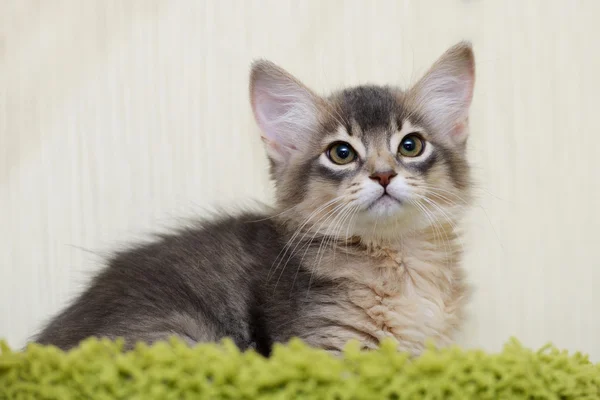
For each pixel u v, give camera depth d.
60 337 0.49
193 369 0.42
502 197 0.62
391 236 0.51
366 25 0.62
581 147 0.62
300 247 0.51
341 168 0.51
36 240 0.63
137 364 0.42
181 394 0.42
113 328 0.49
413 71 0.62
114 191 0.62
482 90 0.62
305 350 0.43
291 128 0.53
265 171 0.62
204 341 0.49
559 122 0.62
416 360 0.43
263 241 0.52
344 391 0.41
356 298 0.50
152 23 0.62
